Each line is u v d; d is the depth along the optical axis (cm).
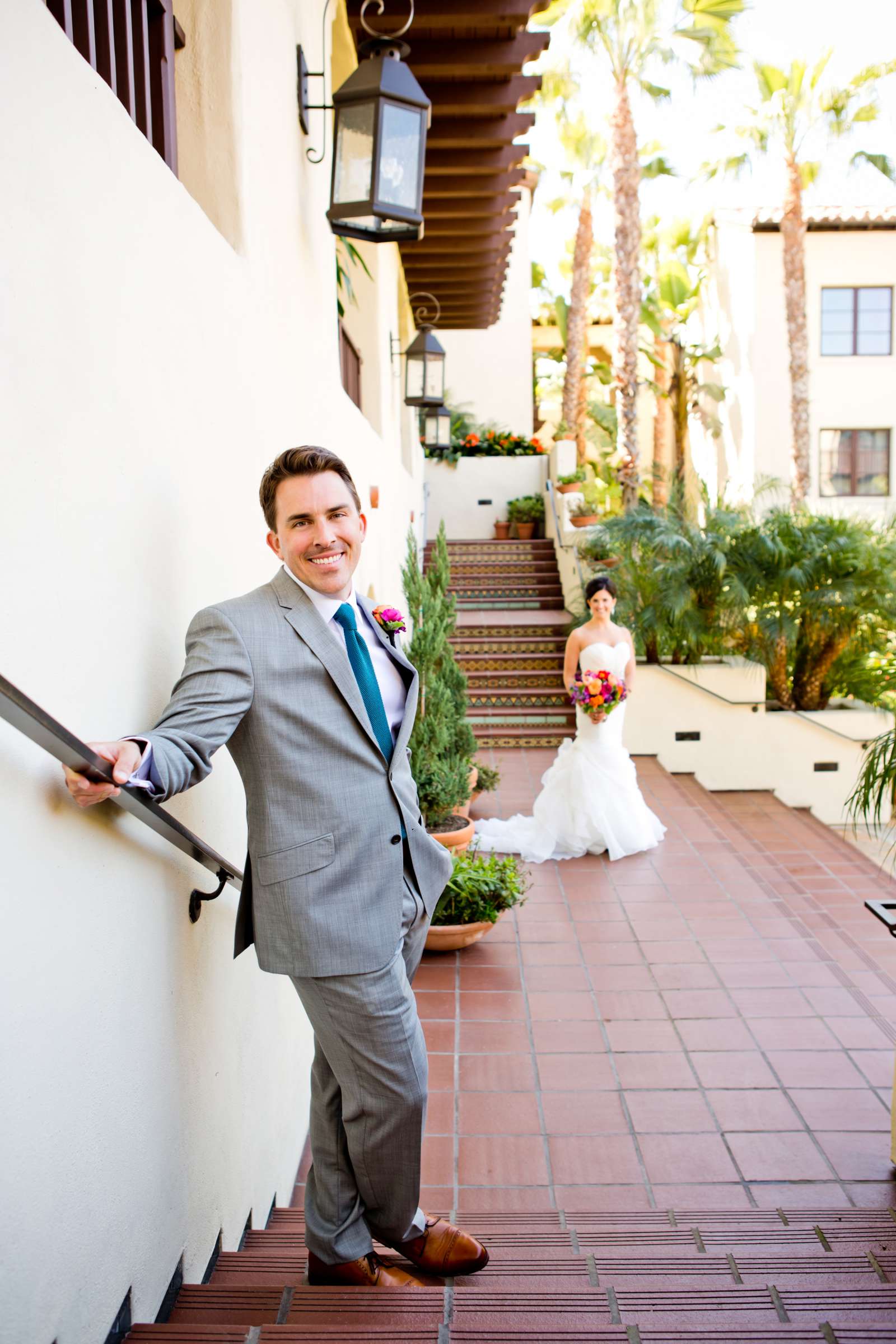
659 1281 241
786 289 1673
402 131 374
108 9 211
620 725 707
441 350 888
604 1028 459
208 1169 236
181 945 217
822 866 728
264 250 326
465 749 795
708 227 1956
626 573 1070
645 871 674
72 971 157
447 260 935
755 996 490
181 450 225
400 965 214
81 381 166
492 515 1877
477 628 1316
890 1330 196
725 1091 406
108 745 150
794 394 1677
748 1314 217
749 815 891
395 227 411
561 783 712
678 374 2058
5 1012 134
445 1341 184
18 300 142
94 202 173
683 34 1407
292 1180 346
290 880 196
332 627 207
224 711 180
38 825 146
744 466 1847
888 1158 360
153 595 203
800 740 988
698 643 1018
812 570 998
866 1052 436
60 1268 150
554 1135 376
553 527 1614
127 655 187
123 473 186
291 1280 234
